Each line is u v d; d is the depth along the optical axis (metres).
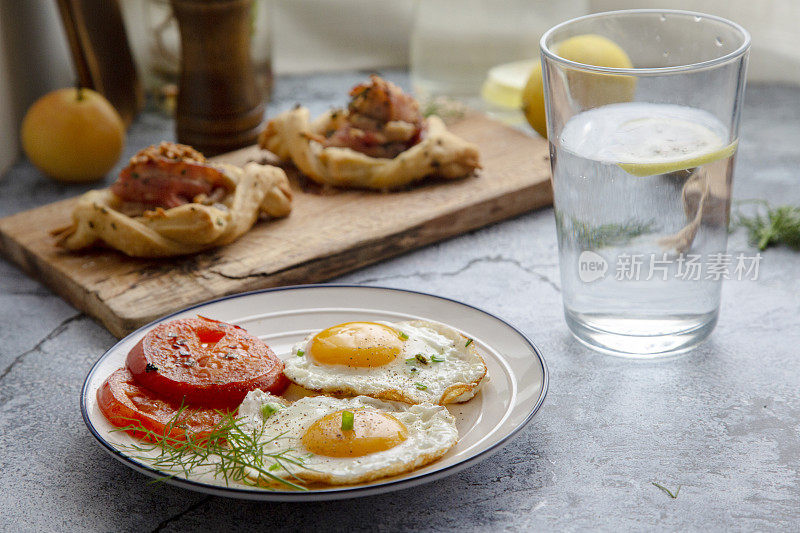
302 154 0.93
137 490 0.68
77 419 0.72
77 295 0.82
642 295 0.73
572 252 0.74
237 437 0.64
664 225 0.71
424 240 0.88
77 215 0.83
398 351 0.70
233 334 0.71
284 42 1.21
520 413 0.67
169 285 0.81
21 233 0.87
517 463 0.68
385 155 0.93
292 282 0.83
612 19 0.78
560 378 0.74
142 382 0.69
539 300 0.81
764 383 0.73
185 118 1.01
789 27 1.13
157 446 0.66
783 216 0.87
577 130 0.71
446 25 1.05
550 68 0.72
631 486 0.67
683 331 0.74
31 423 0.72
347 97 1.13
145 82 1.17
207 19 0.96
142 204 0.86
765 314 0.79
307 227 0.87
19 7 1.04
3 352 0.78
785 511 0.65
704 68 0.70
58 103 0.96
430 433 0.65
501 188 0.91
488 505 0.66
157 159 0.85
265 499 0.62
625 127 0.71
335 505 0.66
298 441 0.65
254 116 1.01
